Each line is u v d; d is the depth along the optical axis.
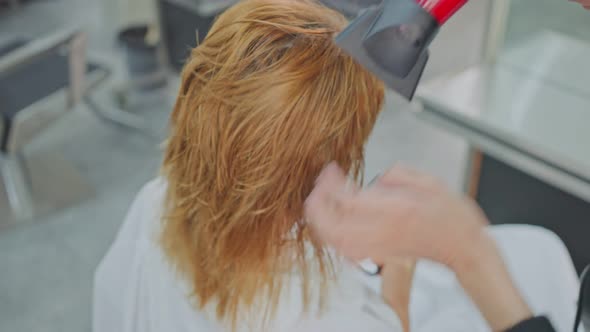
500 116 1.48
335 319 0.67
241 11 0.52
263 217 0.57
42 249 2.05
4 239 2.09
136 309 0.81
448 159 2.37
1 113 1.78
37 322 1.81
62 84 1.91
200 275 0.68
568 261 1.10
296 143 0.51
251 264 0.61
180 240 0.68
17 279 1.95
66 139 2.57
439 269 1.10
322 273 0.63
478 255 0.36
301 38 0.49
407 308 0.73
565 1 1.43
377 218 0.33
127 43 2.69
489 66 1.67
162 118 2.71
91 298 1.88
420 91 1.59
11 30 3.70
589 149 1.36
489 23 1.61
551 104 1.50
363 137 0.54
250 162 0.53
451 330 1.02
